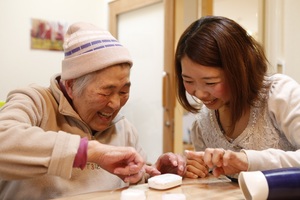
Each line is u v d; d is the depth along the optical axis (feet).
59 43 8.98
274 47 6.93
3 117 2.44
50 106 3.11
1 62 8.13
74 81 2.96
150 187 2.63
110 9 9.92
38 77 8.68
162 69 8.19
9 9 8.20
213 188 2.67
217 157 2.59
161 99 8.22
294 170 2.01
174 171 3.25
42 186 2.89
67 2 9.15
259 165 2.53
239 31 2.86
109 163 2.43
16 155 2.17
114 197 2.39
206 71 2.72
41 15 8.68
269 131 3.04
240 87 2.85
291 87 2.89
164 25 7.89
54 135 2.29
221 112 3.41
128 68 2.96
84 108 3.02
